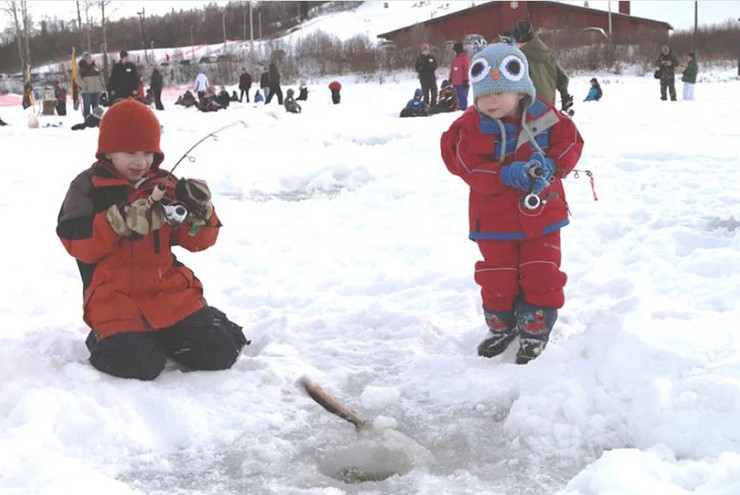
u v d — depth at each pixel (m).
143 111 3.59
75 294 4.78
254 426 3.14
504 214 3.58
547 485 2.70
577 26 67.19
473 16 63.75
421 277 4.95
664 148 9.02
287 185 8.52
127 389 3.32
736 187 6.76
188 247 3.76
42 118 23.03
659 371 3.13
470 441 3.02
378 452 3.01
